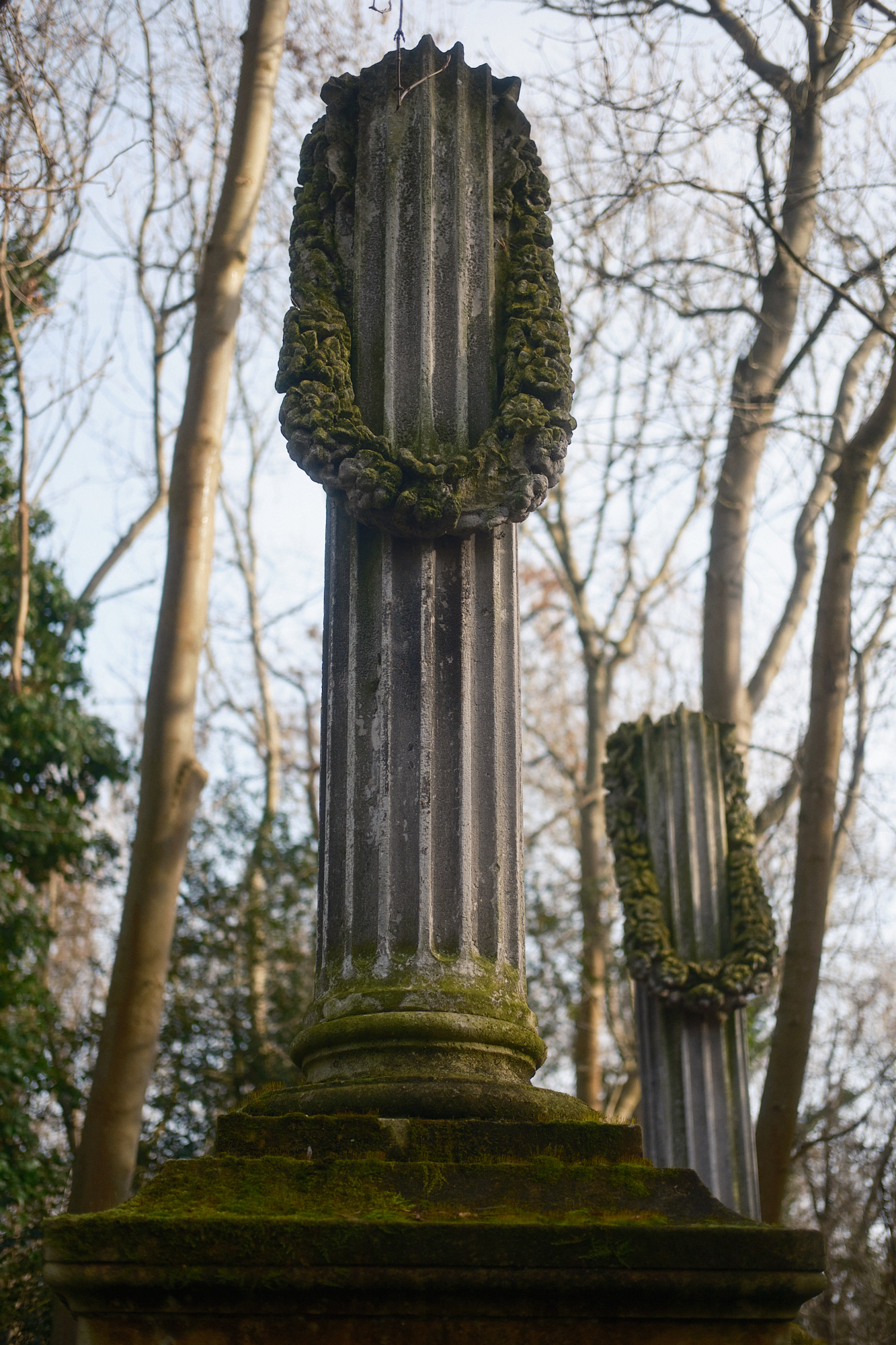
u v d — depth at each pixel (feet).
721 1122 23.22
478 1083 10.34
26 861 39.34
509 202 13.51
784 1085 28.25
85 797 41.39
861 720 42.06
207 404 28.99
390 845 11.30
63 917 57.82
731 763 25.80
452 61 13.67
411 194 13.14
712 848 24.91
